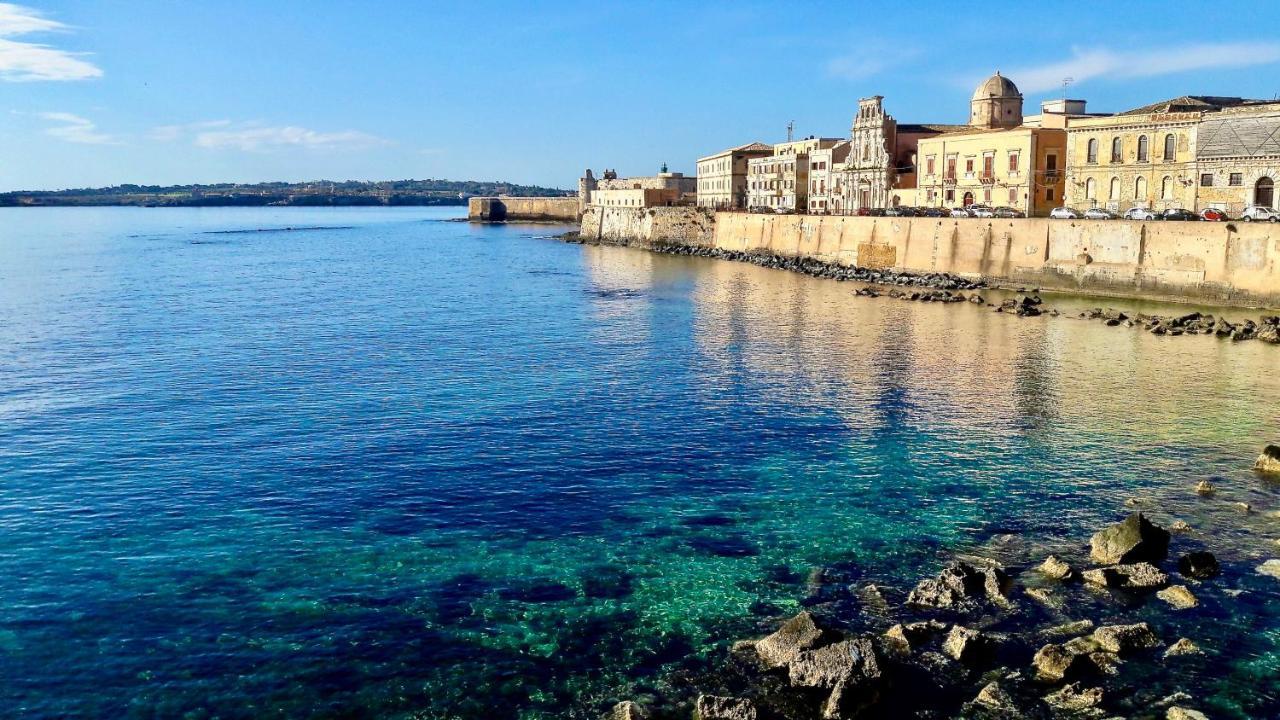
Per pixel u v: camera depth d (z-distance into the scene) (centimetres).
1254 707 2294
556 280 12262
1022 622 2684
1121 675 2425
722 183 19675
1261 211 8394
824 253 13200
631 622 2720
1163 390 5316
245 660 2528
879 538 3284
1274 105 8881
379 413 4881
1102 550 3078
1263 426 4553
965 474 3922
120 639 2628
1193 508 3509
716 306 9256
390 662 2523
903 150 14438
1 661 2514
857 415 4844
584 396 5256
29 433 4522
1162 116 9706
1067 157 10681
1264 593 2834
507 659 2538
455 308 9294
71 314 8762
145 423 4703
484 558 3136
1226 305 8269
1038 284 9862
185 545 3228
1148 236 8894
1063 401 5094
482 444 4341
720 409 4969
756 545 3234
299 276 13038
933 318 8175
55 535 3309
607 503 3619
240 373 5906
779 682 2419
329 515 3497
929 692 2362
